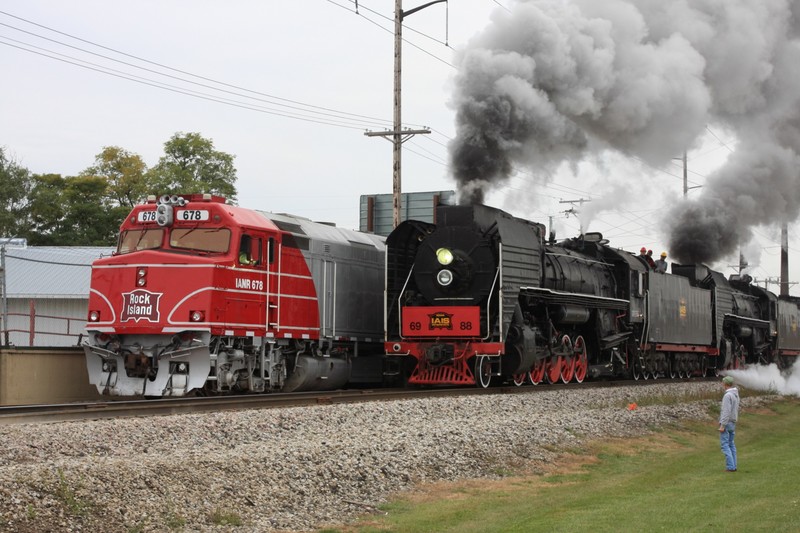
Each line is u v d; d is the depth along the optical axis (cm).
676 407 2500
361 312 2620
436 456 1486
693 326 3750
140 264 2005
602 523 1101
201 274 1973
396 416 1766
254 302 2105
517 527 1095
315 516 1130
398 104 3256
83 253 3803
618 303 3070
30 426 1342
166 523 991
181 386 1970
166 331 1967
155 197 2142
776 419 2697
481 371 2394
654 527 1068
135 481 1059
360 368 2752
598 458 1714
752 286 4791
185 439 1388
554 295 2623
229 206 2114
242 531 1023
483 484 1396
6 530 867
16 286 3606
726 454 1584
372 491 1273
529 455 1638
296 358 2305
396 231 2489
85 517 945
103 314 2030
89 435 1316
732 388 1598
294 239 2283
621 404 2416
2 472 993
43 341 3572
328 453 1359
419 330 2395
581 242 3106
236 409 1723
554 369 2702
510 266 2377
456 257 2366
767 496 1270
